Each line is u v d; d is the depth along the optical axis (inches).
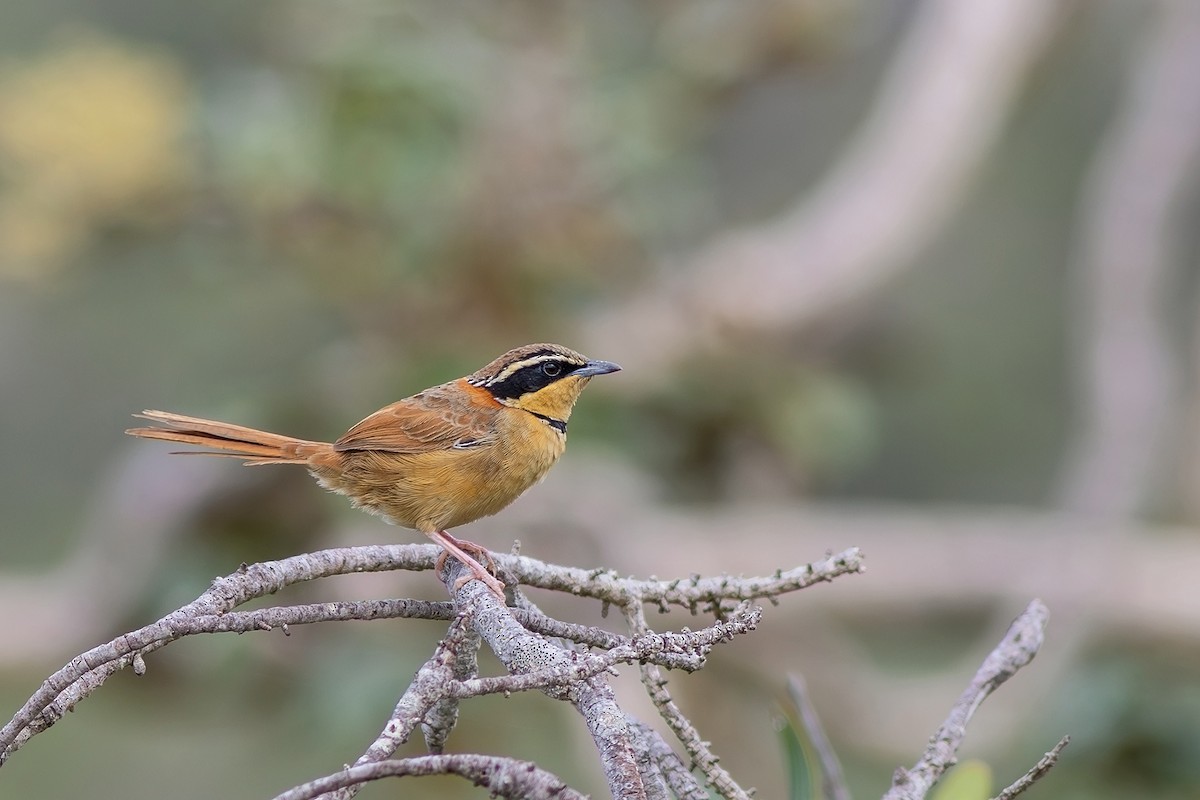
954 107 612.7
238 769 640.4
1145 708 439.8
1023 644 207.9
